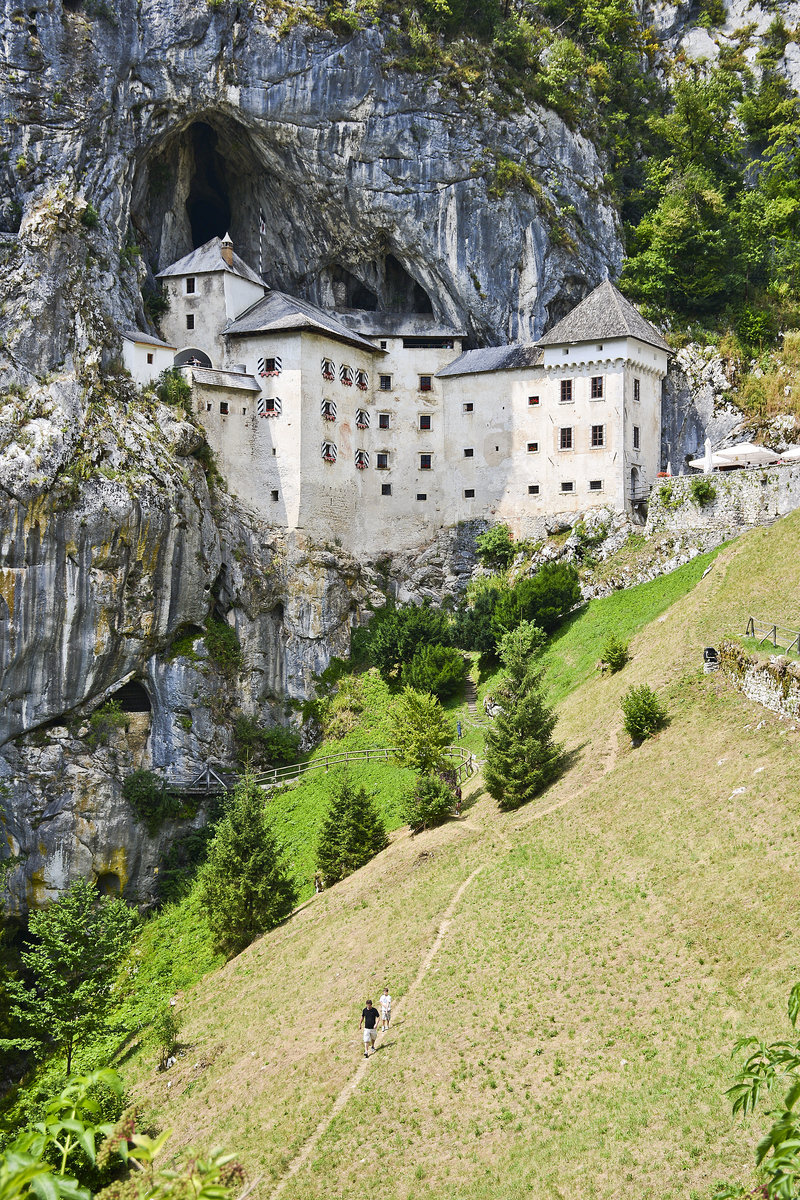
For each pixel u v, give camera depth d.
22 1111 48.66
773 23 113.50
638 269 86.69
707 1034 30.09
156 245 87.06
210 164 90.44
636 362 77.31
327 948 46.62
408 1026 36.94
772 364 81.25
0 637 67.38
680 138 98.75
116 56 79.31
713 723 45.69
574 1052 32.03
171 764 71.81
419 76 83.06
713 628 53.25
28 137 77.50
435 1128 31.31
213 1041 43.72
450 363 85.25
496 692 53.44
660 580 68.62
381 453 85.00
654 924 36.28
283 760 73.81
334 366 81.94
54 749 69.00
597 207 87.25
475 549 81.00
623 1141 27.55
